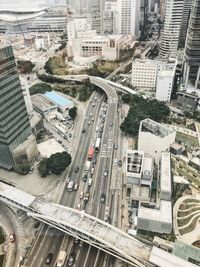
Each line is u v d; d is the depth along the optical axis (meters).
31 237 151.50
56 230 154.88
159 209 153.75
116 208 166.38
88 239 138.00
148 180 166.50
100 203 170.38
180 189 178.50
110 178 190.00
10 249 145.62
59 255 137.25
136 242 132.88
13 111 180.88
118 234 136.62
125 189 180.25
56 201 173.25
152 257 122.94
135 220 156.38
